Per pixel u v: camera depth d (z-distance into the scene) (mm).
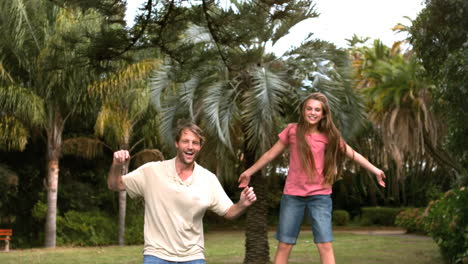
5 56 17219
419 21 9484
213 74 11625
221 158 11773
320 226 4371
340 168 4621
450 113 8414
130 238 20781
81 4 6355
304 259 13094
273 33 11766
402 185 32906
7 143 19406
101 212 22047
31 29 16719
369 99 24203
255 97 10820
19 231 20969
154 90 11695
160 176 3727
